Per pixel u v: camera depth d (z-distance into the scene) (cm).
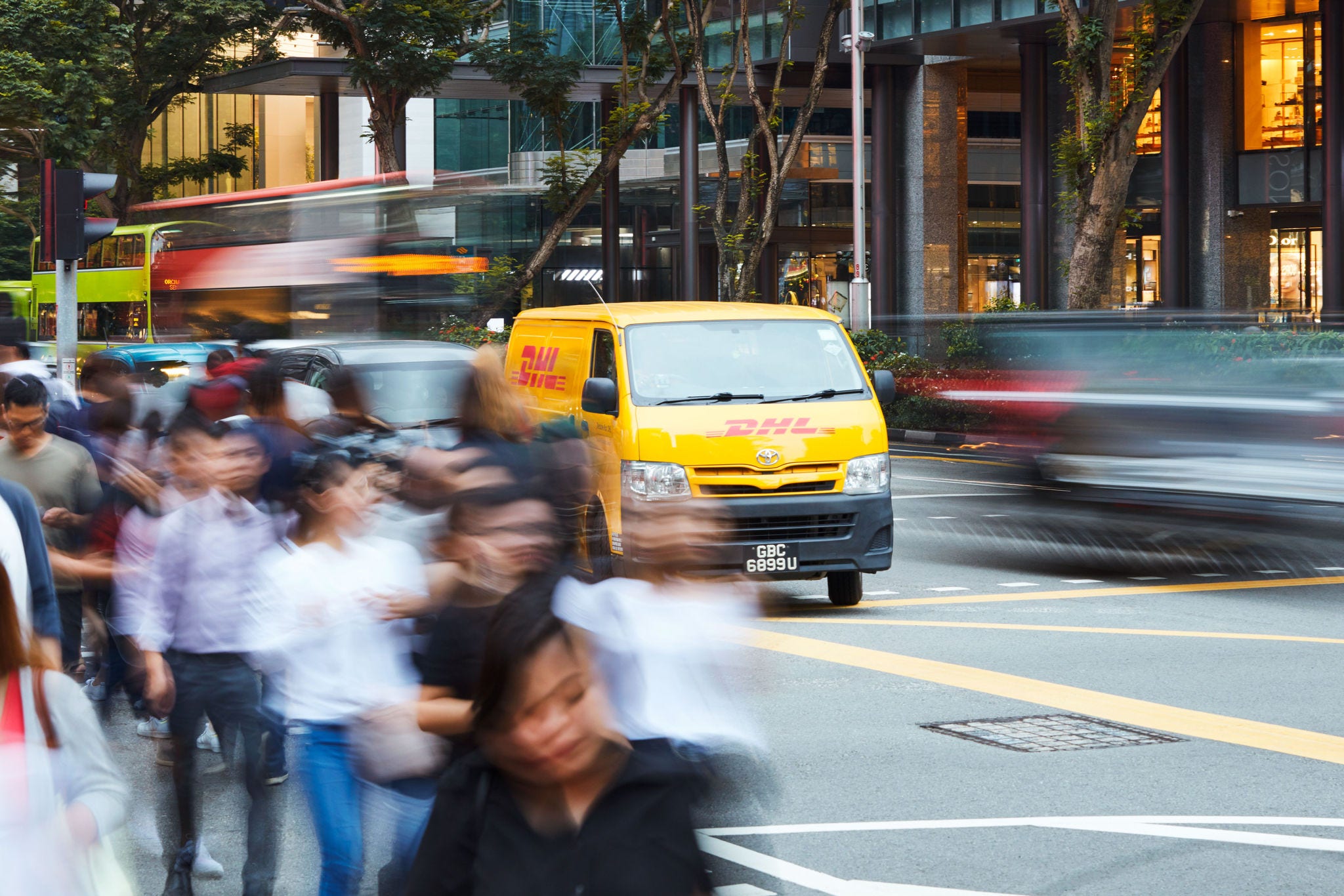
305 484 540
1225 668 1023
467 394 631
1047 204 4316
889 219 4775
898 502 2000
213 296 3192
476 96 4725
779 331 1323
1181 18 2828
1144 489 1479
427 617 537
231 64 5253
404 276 3056
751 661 511
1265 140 4003
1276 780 755
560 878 298
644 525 399
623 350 1286
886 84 4722
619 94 4584
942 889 594
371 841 601
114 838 631
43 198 1694
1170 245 4084
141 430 895
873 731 855
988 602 1305
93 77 4425
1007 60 4769
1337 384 1442
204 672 602
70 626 788
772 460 1225
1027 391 1638
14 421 779
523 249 6500
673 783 307
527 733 296
